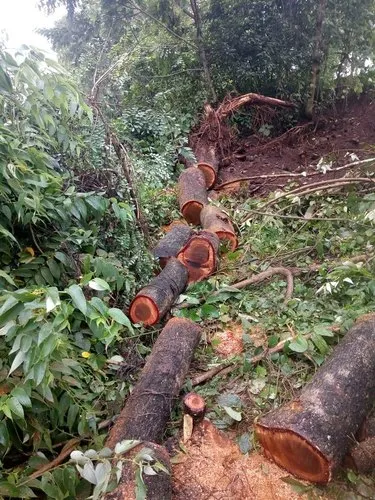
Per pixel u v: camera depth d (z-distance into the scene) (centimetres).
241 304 345
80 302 157
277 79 740
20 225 249
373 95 739
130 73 749
